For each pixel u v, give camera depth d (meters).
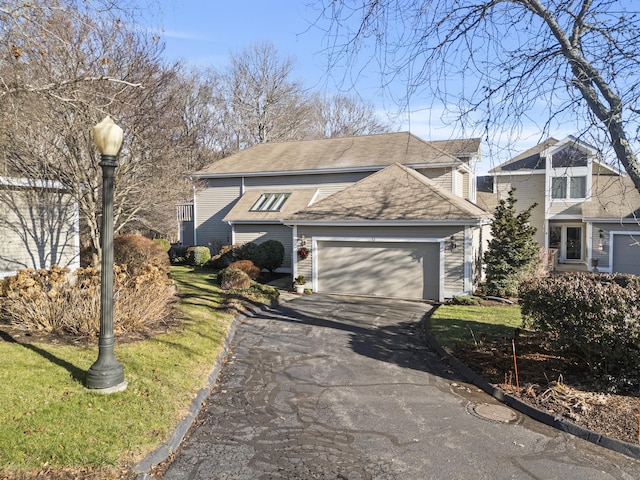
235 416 5.57
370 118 40.16
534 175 24.27
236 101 37.78
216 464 4.37
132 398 5.39
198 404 5.78
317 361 7.96
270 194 23.00
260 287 15.05
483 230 17.92
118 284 8.70
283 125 38.81
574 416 5.36
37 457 3.99
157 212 21.36
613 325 5.87
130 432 4.60
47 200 13.56
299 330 10.30
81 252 16.16
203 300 12.49
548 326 6.98
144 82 11.29
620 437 4.83
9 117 8.45
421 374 7.30
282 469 4.29
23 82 7.56
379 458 4.54
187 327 9.12
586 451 4.73
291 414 5.64
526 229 15.20
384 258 15.24
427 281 14.68
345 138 25.16
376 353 8.52
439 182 20.41
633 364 5.99
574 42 6.40
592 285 6.41
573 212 22.72
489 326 10.25
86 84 9.94
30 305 7.84
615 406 5.58
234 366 7.64
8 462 3.88
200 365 7.05
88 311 7.76
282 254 20.88
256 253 19.83
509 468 4.37
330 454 4.61
